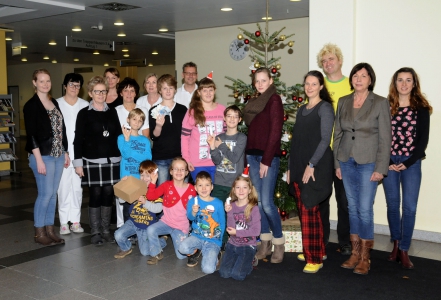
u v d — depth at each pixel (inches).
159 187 185.6
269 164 169.5
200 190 173.6
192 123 189.8
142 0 308.3
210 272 170.6
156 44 565.0
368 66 164.7
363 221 168.7
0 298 150.4
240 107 215.2
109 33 471.5
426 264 182.1
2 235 224.5
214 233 174.6
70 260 187.2
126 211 207.6
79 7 329.1
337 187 190.5
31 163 203.9
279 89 214.2
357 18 224.7
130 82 214.5
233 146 181.8
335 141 175.6
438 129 209.3
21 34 474.0
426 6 208.7
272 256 183.8
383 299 148.9
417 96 172.4
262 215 184.1
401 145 174.6
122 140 200.4
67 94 223.9
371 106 164.1
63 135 209.6
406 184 175.8
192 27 436.8
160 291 155.6
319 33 230.8
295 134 172.2
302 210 172.9
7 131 433.1
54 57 725.3
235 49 427.8
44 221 208.2
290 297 150.4
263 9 347.3
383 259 187.9
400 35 215.6
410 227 176.2
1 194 332.2
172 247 204.2
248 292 154.5
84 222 251.1
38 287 159.5
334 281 163.8
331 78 194.4
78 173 206.5
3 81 427.5
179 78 467.5
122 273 172.2
